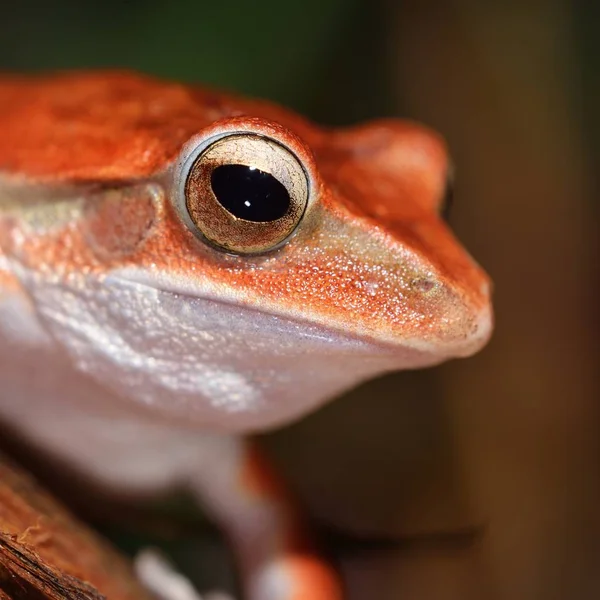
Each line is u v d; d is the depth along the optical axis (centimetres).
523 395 17
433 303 12
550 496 17
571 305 17
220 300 12
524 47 17
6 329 13
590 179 17
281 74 18
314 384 12
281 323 12
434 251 12
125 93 13
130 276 12
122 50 18
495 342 17
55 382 13
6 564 11
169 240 12
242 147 12
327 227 12
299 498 15
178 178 12
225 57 18
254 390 12
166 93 13
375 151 13
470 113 18
